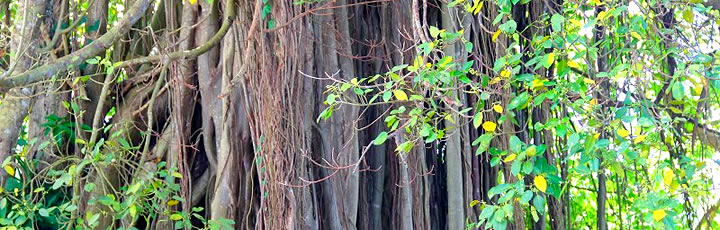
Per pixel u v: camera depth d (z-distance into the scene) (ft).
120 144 20.24
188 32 19.90
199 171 20.17
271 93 17.72
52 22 21.67
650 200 12.03
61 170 19.15
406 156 19.47
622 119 12.77
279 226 17.62
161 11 21.81
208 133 19.69
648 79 13.87
